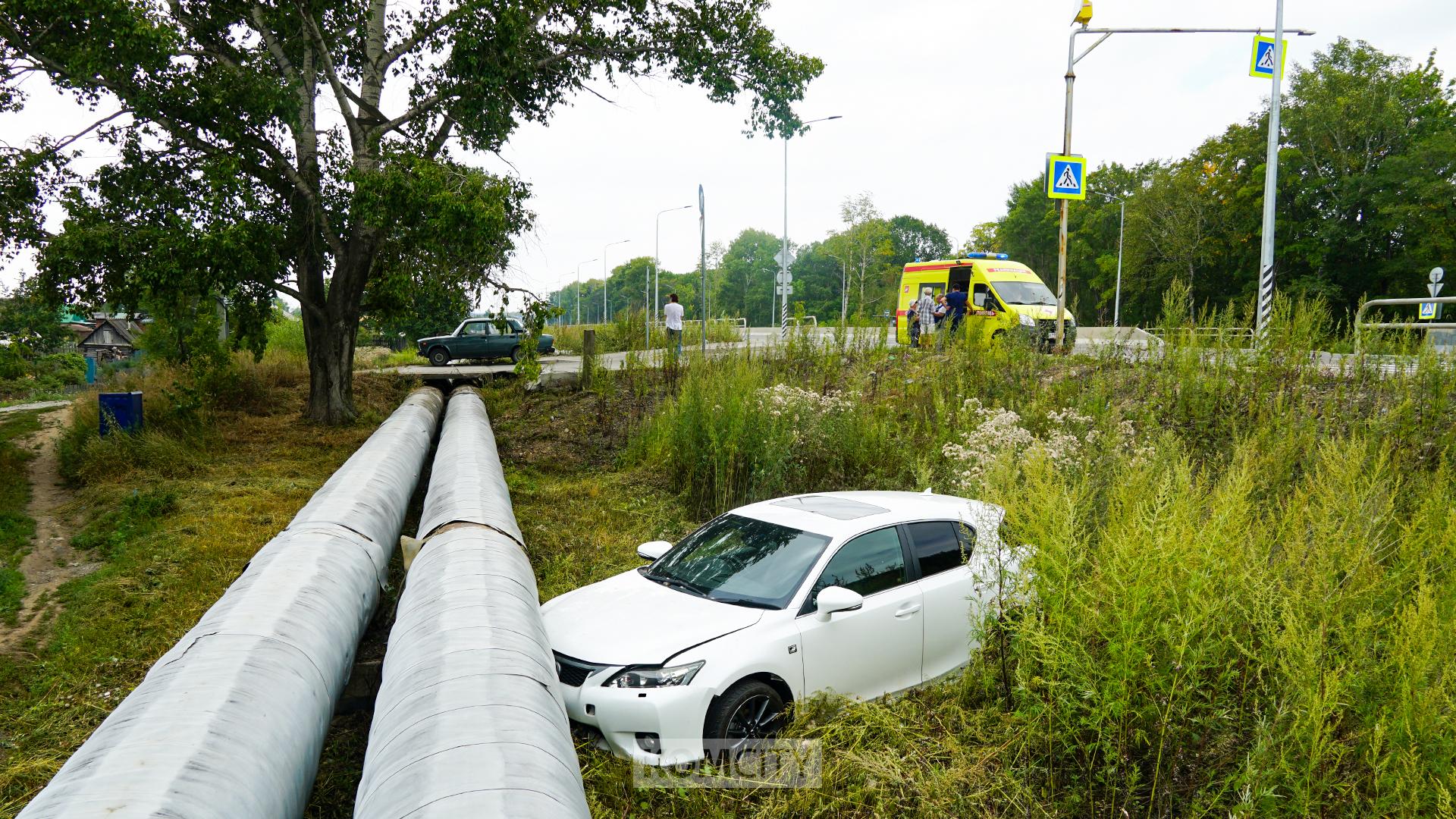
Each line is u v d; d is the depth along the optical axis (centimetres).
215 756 342
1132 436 905
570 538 977
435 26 1802
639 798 456
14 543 989
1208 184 5381
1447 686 365
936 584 595
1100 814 416
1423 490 682
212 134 1603
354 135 1772
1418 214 4234
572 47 1967
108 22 1361
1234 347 1123
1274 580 445
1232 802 405
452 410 1689
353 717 588
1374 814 350
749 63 2011
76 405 1686
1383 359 1054
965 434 1038
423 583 545
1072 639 427
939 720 510
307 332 1903
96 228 1467
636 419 1572
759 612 529
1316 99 4612
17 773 492
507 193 1684
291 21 1795
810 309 12006
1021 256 9062
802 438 1162
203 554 912
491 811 299
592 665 498
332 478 912
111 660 650
